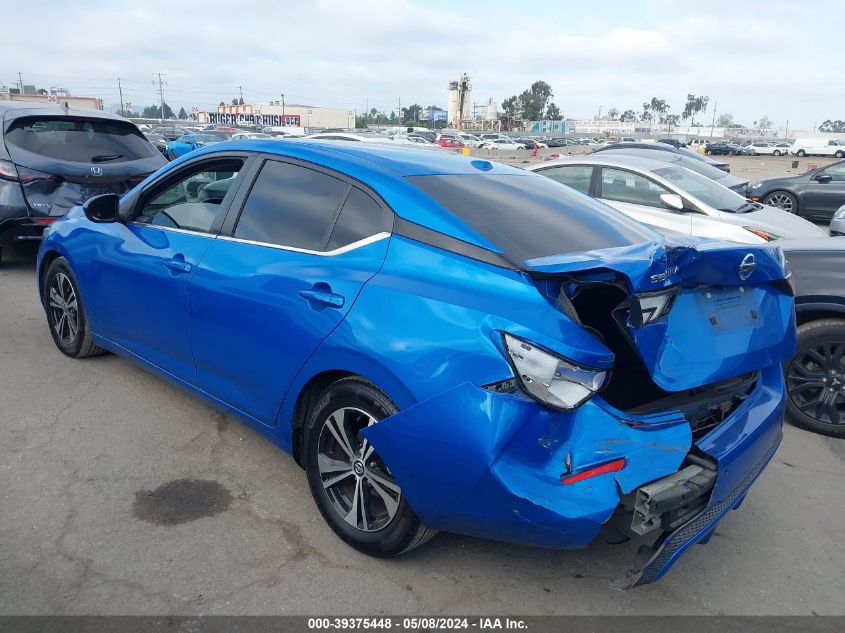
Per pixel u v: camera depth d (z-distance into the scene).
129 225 4.03
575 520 2.21
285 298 2.94
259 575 2.69
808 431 4.44
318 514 3.14
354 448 2.80
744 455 2.65
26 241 6.86
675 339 2.49
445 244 2.65
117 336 4.19
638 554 2.42
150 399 4.25
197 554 2.80
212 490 3.30
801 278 4.31
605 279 2.37
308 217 3.11
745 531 3.26
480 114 135.50
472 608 2.58
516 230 2.77
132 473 3.41
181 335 3.56
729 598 2.74
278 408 3.06
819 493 3.64
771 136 143.62
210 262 3.36
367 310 2.63
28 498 3.13
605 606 2.64
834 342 4.25
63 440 3.70
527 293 2.37
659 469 2.37
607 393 2.63
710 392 2.79
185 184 3.80
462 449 2.29
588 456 2.28
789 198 14.87
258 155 3.46
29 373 4.58
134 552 2.79
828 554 3.09
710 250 2.49
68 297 4.72
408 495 2.50
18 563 2.68
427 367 2.39
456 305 2.43
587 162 8.59
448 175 3.17
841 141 68.12
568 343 2.23
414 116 154.00
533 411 2.22
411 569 2.78
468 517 2.38
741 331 2.75
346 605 2.55
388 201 2.88
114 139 7.43
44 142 6.90
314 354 2.79
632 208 8.02
